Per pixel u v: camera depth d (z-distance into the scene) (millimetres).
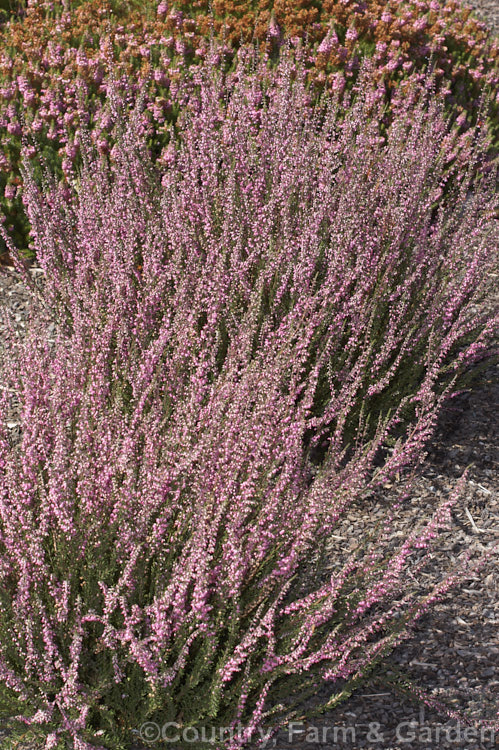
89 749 2590
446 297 4395
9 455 2846
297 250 4297
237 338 3703
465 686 3094
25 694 2510
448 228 4934
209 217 4562
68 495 2668
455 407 4629
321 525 3023
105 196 4801
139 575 2721
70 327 4344
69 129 5758
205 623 2543
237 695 2795
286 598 3117
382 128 6289
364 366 3998
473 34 7777
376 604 3357
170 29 6711
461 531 3842
